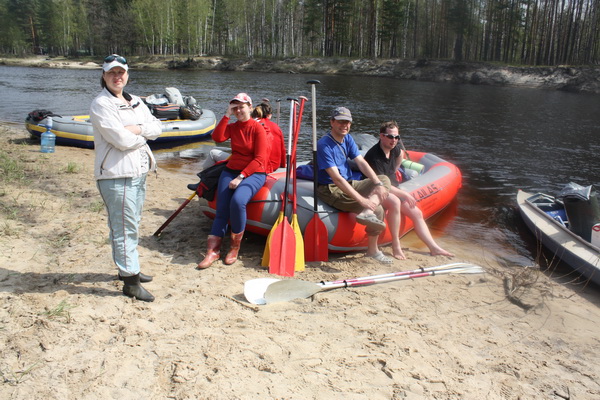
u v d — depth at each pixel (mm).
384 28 54406
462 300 3672
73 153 8875
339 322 3207
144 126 3104
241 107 4219
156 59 55156
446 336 3125
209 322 3088
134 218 3180
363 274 4094
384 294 3682
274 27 58281
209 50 64062
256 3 58656
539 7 48750
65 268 3682
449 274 4172
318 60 47844
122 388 2400
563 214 5855
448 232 5617
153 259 4090
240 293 3551
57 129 9578
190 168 8578
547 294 3959
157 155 9664
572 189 4992
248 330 3025
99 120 2895
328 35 55500
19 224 4512
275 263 3996
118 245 3168
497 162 9719
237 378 2531
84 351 2666
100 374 2488
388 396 2490
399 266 4340
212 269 3979
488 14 49688
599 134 13672
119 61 2914
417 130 13492
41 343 2688
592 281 4352
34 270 3590
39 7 69812
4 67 49750
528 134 13359
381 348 2920
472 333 3191
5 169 6699
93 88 24266
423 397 2502
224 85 27641
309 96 22422
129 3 67812
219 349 2783
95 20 66500
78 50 69812
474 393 2572
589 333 3346
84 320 2961
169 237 4660
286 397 2420
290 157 4316
